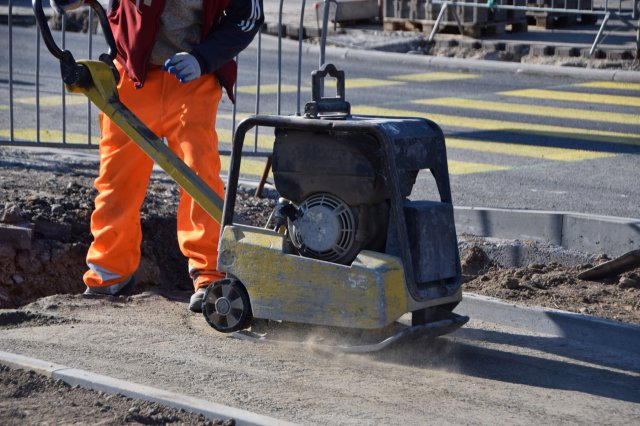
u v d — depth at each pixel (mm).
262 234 9672
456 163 19656
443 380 9055
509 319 11008
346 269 9133
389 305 9016
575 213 13719
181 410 7898
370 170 9102
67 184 15805
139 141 10445
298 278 9406
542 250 13312
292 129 9508
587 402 8617
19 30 41375
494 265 13539
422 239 9195
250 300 9719
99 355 9305
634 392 8938
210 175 10922
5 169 16656
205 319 10336
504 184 17875
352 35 38406
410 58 34531
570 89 28953
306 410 8094
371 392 8602
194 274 11180
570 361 9789
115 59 11195
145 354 9391
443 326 9609
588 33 37344
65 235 13773
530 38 36500
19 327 10258
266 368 9141
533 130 22844
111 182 11336
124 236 11461
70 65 10305
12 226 13180
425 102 26641
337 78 9906
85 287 13367
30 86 28094
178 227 11336
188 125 10891
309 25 39500
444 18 37656
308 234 9484
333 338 9750
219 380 8742
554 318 10664
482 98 27391
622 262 11922
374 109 25469
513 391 8828
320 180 9367
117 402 8055
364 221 9289
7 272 12891
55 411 7820
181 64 10352
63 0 10688
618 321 10430
